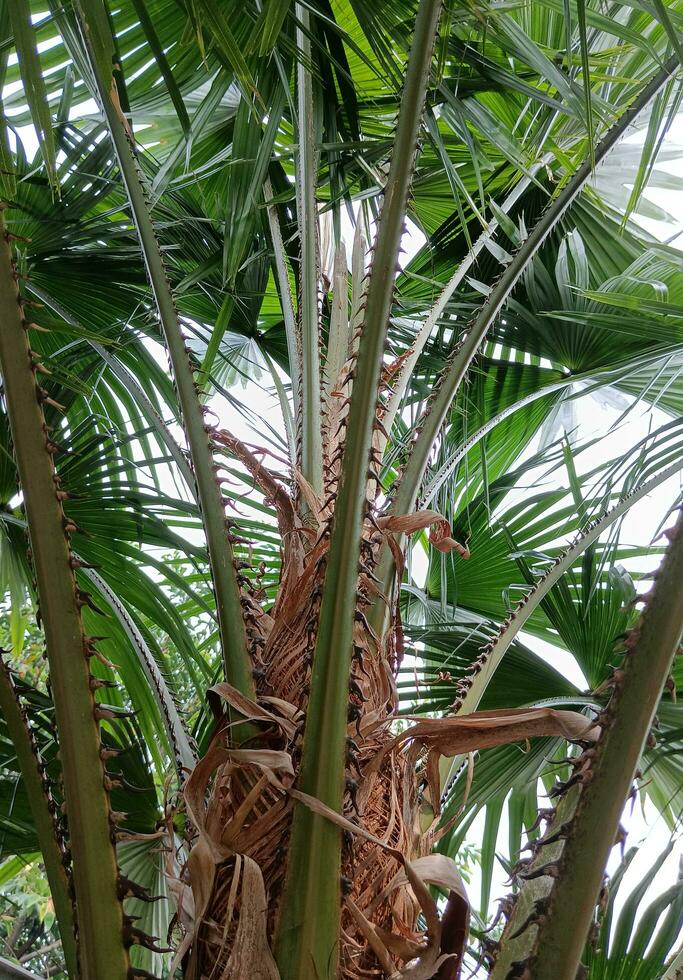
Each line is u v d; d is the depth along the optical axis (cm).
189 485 145
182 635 200
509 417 246
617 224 224
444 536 126
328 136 168
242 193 168
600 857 81
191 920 97
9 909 395
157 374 217
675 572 84
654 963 140
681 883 145
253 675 107
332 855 86
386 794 104
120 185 189
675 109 139
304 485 127
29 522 93
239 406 180
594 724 87
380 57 149
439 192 234
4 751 167
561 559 147
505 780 189
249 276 217
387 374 142
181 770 121
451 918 94
